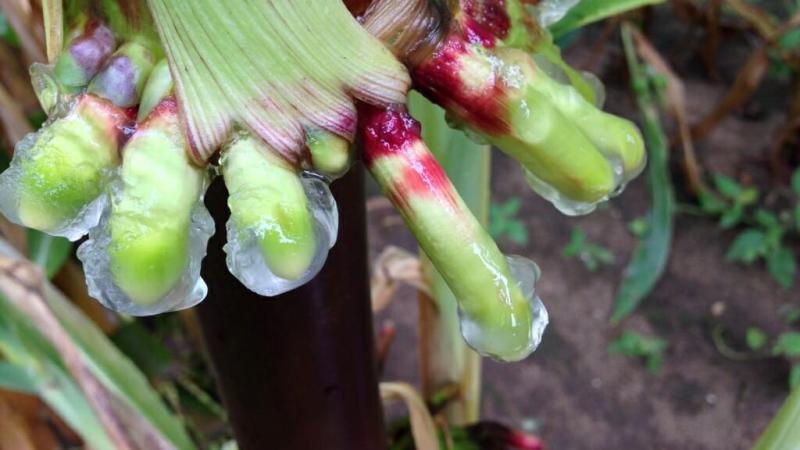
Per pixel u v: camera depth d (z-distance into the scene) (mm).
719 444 820
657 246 751
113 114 167
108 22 173
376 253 965
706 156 1056
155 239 156
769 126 1084
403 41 176
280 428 263
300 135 166
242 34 161
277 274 160
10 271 322
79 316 356
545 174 187
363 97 169
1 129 515
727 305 922
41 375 364
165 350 629
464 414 493
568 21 301
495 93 177
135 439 350
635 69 885
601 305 928
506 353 173
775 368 871
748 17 932
